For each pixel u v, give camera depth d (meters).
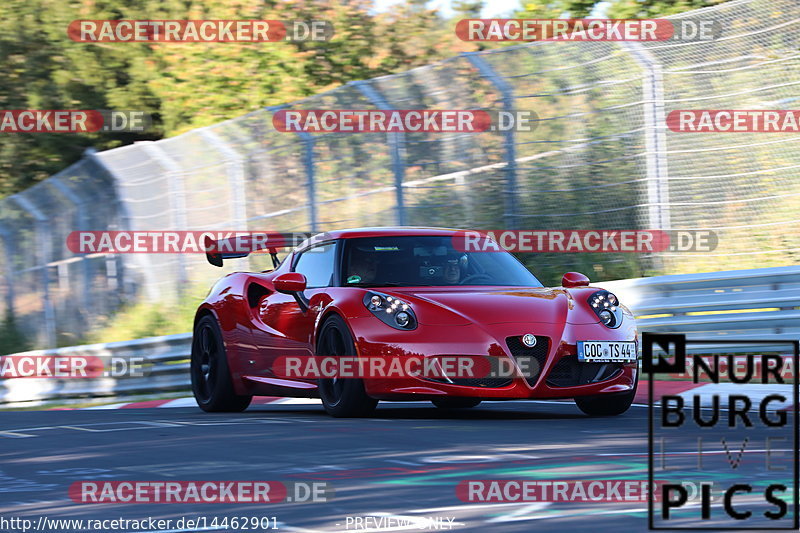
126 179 57.94
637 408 29.11
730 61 43.97
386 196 49.88
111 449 22.70
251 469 19.17
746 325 35.06
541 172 47.34
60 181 61.59
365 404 27.19
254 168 53.28
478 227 48.56
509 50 47.69
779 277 34.44
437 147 49.81
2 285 66.62
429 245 29.97
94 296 63.00
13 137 87.06
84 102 85.69
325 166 51.28
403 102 48.84
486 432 23.62
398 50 82.31
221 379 32.25
